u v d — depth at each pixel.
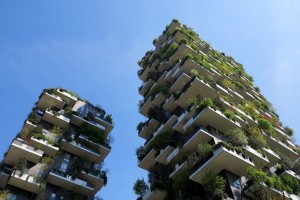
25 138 38.69
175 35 54.50
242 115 37.00
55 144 39.62
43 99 46.16
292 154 39.06
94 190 40.31
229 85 43.38
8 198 32.62
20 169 34.56
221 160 28.38
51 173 36.62
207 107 33.16
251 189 27.05
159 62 52.53
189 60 43.56
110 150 43.84
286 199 27.97
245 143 31.23
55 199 35.59
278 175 33.28
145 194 33.97
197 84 38.69
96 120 48.56
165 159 36.38
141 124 45.50
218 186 26.02
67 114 45.38
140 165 39.75
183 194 29.52
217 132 33.41
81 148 41.66
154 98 45.56
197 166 29.36
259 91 53.50
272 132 38.66
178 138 37.16
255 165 31.45
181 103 39.94
